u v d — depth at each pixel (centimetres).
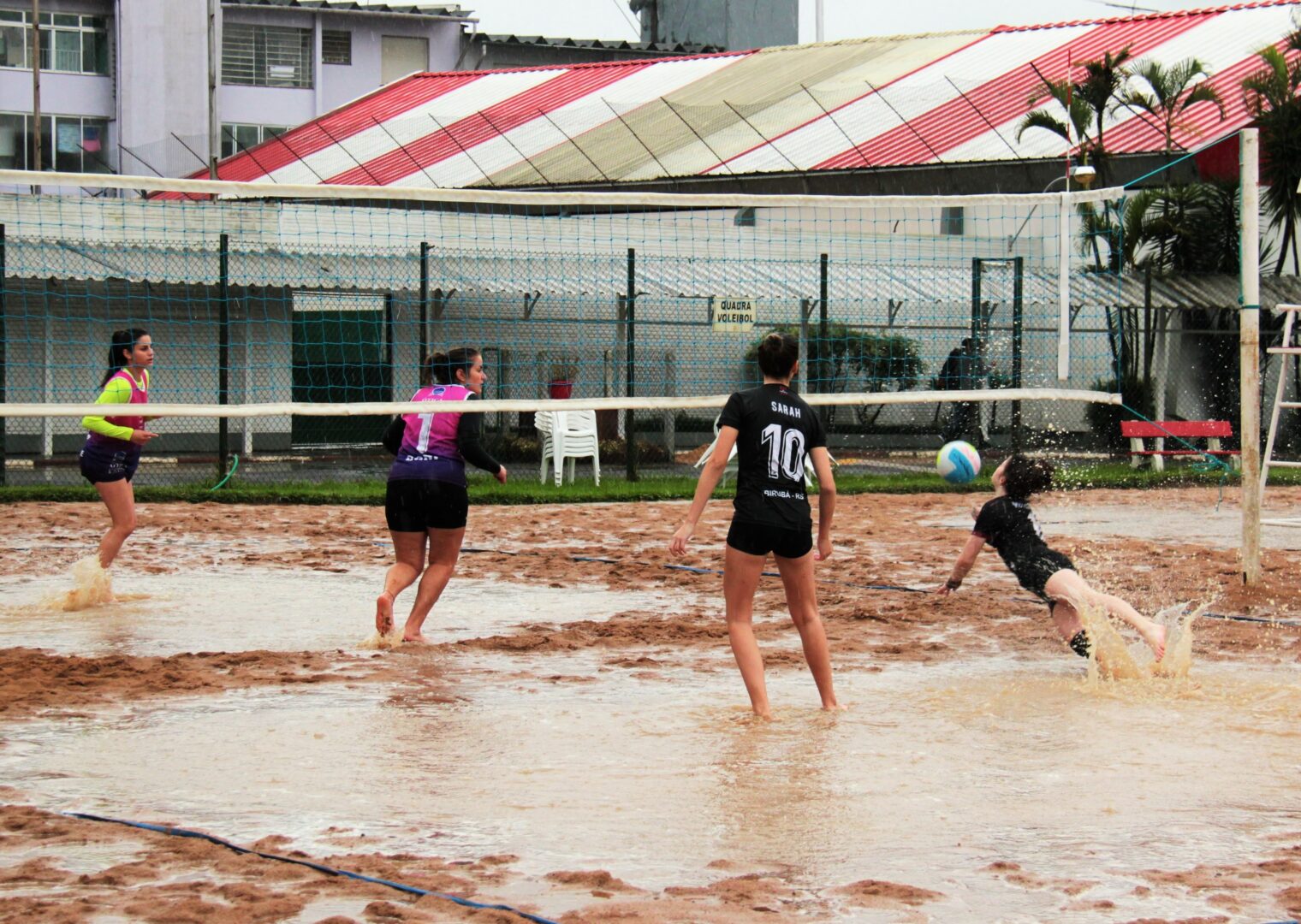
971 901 403
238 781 522
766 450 645
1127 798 506
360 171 3178
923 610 922
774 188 2727
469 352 832
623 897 403
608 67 3725
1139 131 2597
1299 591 993
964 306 2542
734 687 698
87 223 2064
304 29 4353
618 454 2280
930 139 2736
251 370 2167
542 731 603
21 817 471
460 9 4525
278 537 1299
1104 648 719
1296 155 2373
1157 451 2098
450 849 446
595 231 2291
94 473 940
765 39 5044
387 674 721
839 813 487
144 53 4094
